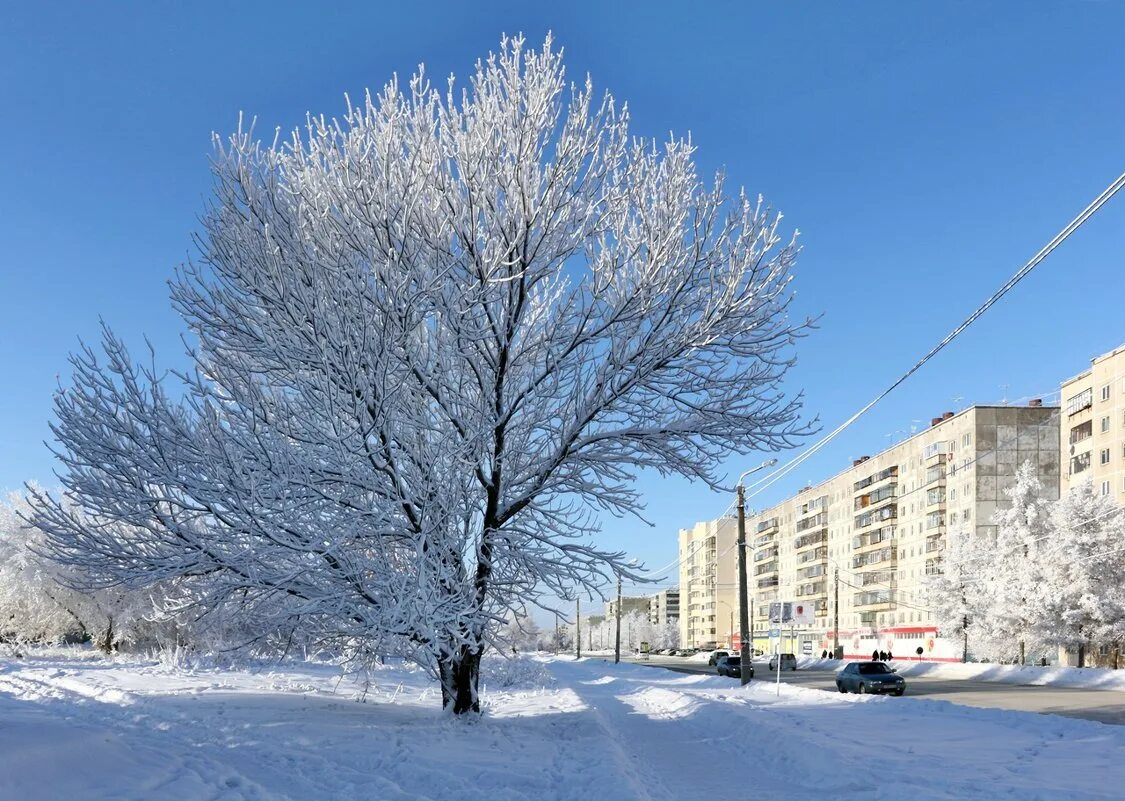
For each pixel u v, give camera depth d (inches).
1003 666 1830.7
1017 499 2322.8
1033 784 403.9
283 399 535.5
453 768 419.5
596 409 581.0
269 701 689.0
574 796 373.1
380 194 546.0
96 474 500.1
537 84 573.6
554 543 562.3
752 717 690.2
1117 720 815.1
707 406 577.0
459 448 549.3
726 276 582.2
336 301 528.7
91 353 492.4
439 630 508.4
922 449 3700.8
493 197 574.6
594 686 1499.8
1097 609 2034.9
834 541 4601.4
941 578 2741.1
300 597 530.3
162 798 286.4
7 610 1563.7
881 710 849.5
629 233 596.4
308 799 335.6
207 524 518.9
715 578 6210.6
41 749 308.7
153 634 1558.8
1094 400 2696.9
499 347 588.1
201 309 541.3
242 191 564.7
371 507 529.7
